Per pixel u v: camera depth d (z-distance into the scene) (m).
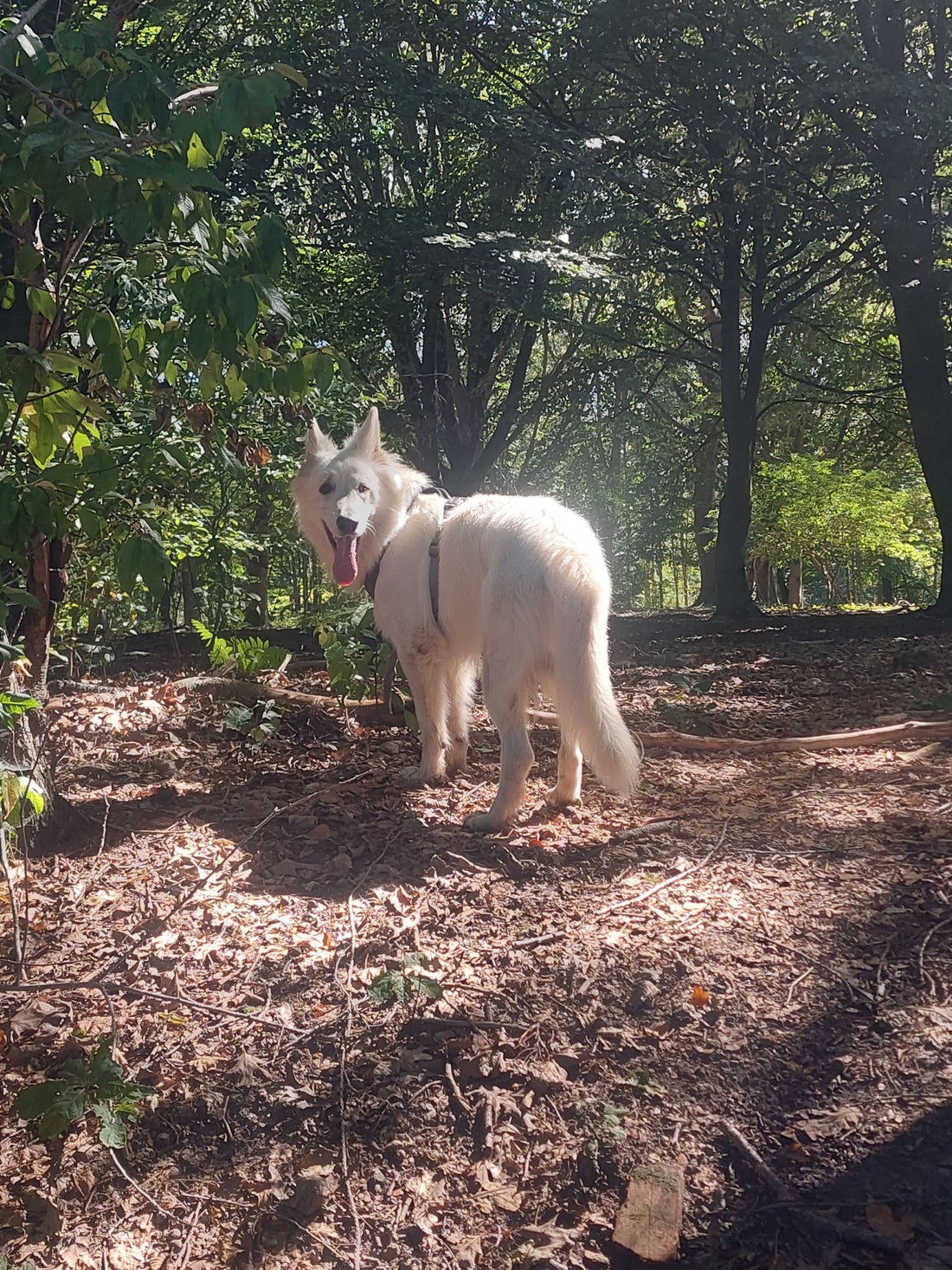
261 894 3.84
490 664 4.32
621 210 13.09
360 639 6.58
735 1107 2.54
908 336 13.29
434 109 12.55
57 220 5.07
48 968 3.30
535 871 3.94
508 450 26.39
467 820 4.48
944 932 3.24
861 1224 2.16
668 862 3.95
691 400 27.20
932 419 13.21
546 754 5.80
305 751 5.83
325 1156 2.48
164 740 5.99
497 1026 2.88
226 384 3.57
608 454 28.88
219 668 7.52
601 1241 2.22
